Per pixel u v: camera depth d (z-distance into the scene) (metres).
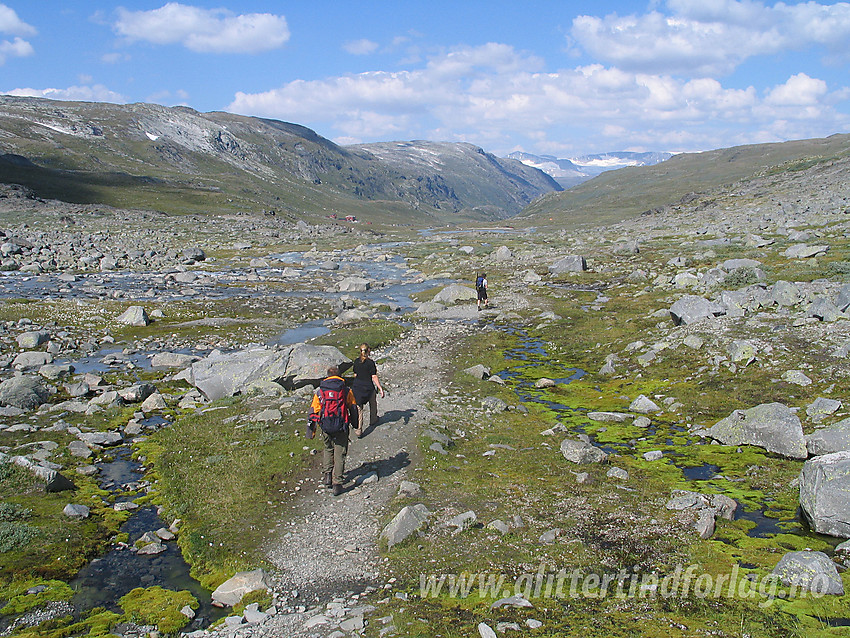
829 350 20.94
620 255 65.56
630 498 13.34
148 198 173.75
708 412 19.27
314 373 22.59
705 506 12.48
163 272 65.62
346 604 9.50
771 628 8.12
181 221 139.88
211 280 60.94
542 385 24.22
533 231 167.25
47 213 122.00
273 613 9.33
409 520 11.71
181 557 11.54
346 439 13.91
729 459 15.80
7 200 127.94
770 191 111.25
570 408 21.48
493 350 30.69
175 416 20.56
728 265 38.47
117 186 185.12
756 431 16.45
